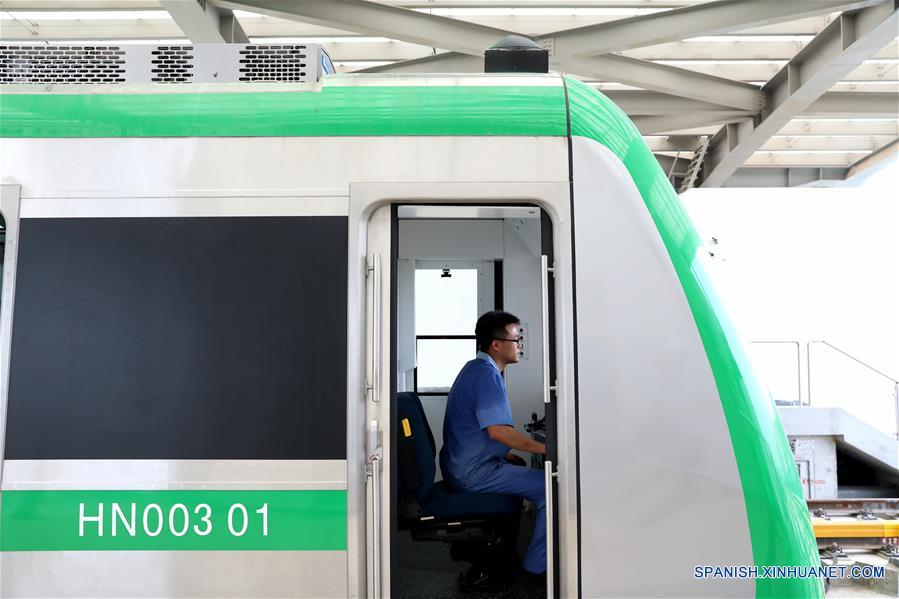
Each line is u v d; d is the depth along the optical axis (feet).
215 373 6.73
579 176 6.97
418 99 7.09
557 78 7.31
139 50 7.41
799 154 35.29
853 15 21.24
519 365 15.56
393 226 7.02
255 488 6.61
